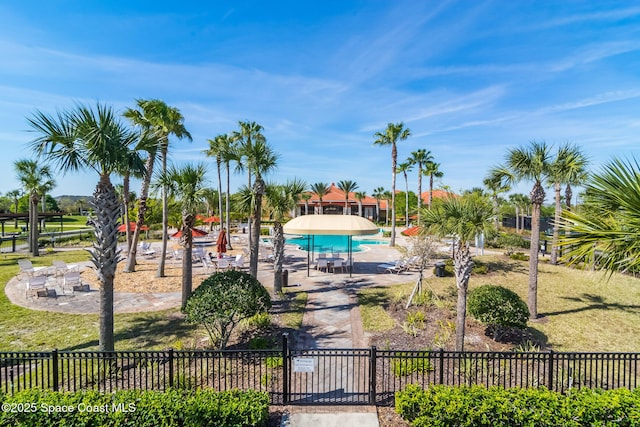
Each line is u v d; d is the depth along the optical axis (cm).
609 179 521
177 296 1356
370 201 6219
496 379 742
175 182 1210
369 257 2531
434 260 1948
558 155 1152
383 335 992
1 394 547
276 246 1391
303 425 575
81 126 730
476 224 850
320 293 1466
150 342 915
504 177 1204
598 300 1372
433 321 1117
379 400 649
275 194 1418
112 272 775
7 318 1083
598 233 510
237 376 676
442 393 568
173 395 557
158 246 2948
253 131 2748
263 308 866
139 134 829
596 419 520
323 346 916
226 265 1797
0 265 2003
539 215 1166
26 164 2341
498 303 944
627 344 980
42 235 3325
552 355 634
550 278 1709
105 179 775
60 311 1158
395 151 3247
